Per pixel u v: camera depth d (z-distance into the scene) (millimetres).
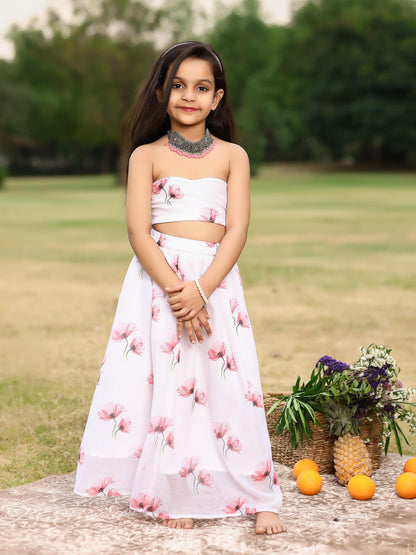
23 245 14852
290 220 20359
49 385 4973
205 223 2955
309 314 7477
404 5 62562
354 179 48969
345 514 2900
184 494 2799
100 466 2879
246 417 2855
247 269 11031
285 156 76562
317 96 61531
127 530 2738
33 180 61344
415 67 59469
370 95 60688
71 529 2742
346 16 60000
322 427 3355
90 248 14273
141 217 2934
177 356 2830
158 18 48688
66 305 8188
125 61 48281
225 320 2896
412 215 21422
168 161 2980
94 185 48719
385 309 7676
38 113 67125
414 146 60844
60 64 53125
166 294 2883
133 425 2871
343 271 10703
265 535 2697
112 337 2953
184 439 2838
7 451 3736
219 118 3174
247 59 76500
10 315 7570
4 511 2910
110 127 50938
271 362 5543
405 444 3816
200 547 2590
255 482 2834
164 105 2963
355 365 3477
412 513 2912
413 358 5598
